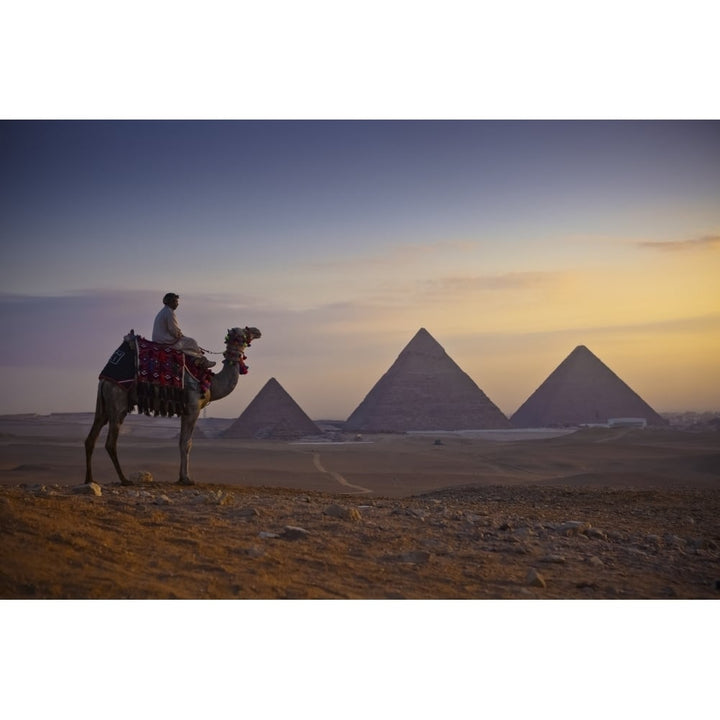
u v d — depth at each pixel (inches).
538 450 4453.7
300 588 398.6
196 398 669.9
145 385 635.5
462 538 515.2
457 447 5300.2
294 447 5305.1
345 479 3061.0
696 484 2255.2
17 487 584.4
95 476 2837.1
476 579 433.7
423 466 3752.5
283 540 467.8
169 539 446.0
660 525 642.8
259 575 408.8
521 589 419.8
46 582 373.1
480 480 3034.0
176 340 663.8
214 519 498.6
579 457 4001.0
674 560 499.8
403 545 482.6
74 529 434.0
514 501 792.3
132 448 4650.6
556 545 515.5
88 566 393.4
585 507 741.9
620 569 470.6
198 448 4753.9
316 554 449.1
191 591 382.6
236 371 698.2
